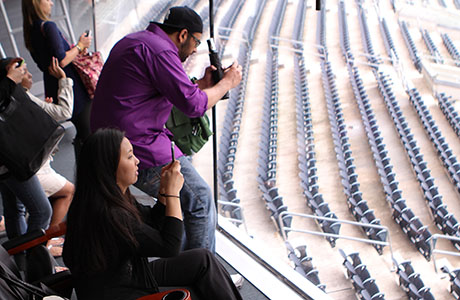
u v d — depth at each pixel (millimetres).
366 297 9555
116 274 1342
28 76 2244
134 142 1723
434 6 25422
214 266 1571
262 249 2373
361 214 13961
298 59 23484
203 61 3031
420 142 18609
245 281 2197
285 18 25625
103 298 1344
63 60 2500
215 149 2535
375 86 22047
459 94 21672
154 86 1664
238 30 21656
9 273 1328
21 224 2246
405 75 23094
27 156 1887
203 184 1905
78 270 1328
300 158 17422
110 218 1278
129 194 1475
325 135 18891
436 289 11438
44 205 2148
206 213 1933
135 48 1620
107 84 1683
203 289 1539
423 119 19484
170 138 1868
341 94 21578
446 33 25031
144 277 1392
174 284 1559
